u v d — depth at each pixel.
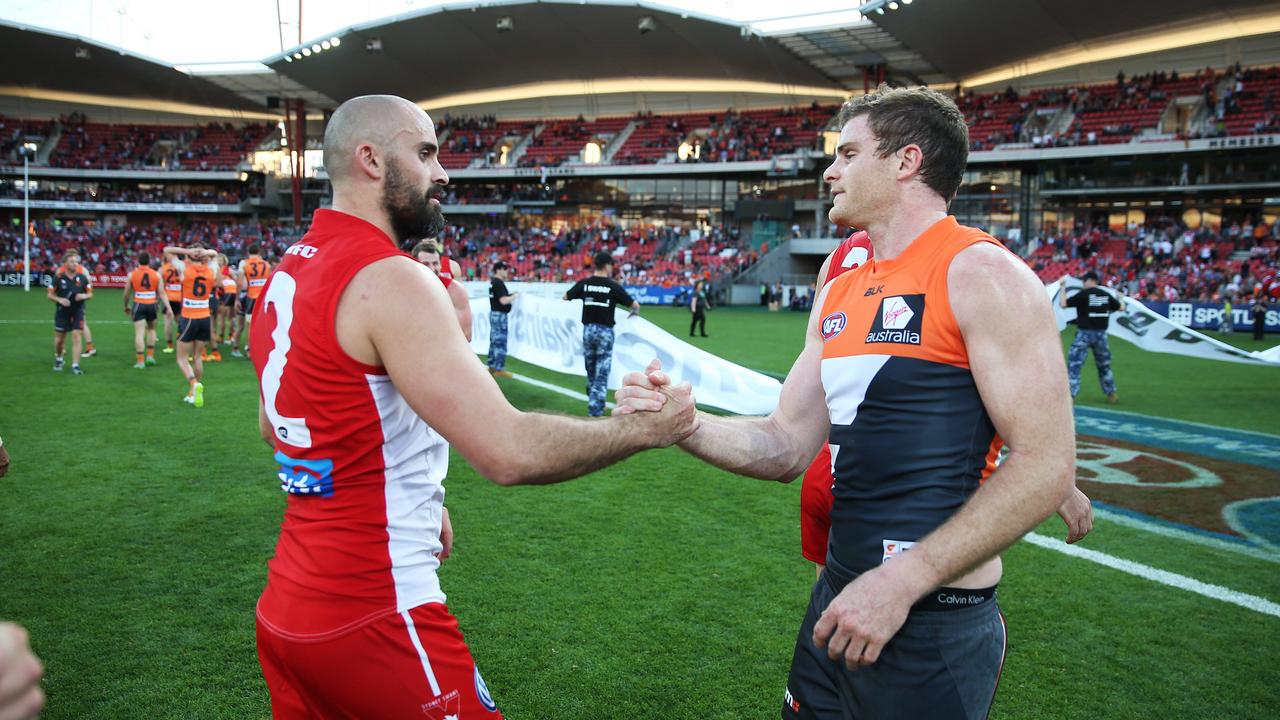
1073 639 3.49
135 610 3.61
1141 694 3.03
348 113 1.72
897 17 28.62
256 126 52.25
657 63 39.97
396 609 1.64
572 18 34.53
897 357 1.62
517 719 2.82
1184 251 29.17
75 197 47.91
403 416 1.66
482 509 5.24
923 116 1.69
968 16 29.11
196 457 6.43
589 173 41.88
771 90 42.38
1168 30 31.58
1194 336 10.64
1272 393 11.21
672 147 42.38
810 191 40.03
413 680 1.63
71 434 7.17
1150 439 8.01
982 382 1.53
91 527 4.70
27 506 5.09
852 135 1.76
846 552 1.72
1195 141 28.73
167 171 48.28
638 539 4.70
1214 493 5.98
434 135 1.82
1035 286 1.54
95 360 12.29
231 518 4.91
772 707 2.92
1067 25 30.77
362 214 1.73
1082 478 6.44
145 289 11.72
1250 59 32.19
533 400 9.77
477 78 43.78
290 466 1.67
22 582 3.89
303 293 1.62
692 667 3.20
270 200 49.50
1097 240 31.36
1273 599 3.95
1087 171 31.95
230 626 3.47
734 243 39.62
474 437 1.52
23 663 0.72
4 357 12.31
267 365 1.68
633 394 1.74
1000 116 35.19
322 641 1.59
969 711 1.60
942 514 1.58
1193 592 4.03
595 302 8.38
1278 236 28.25
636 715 2.86
